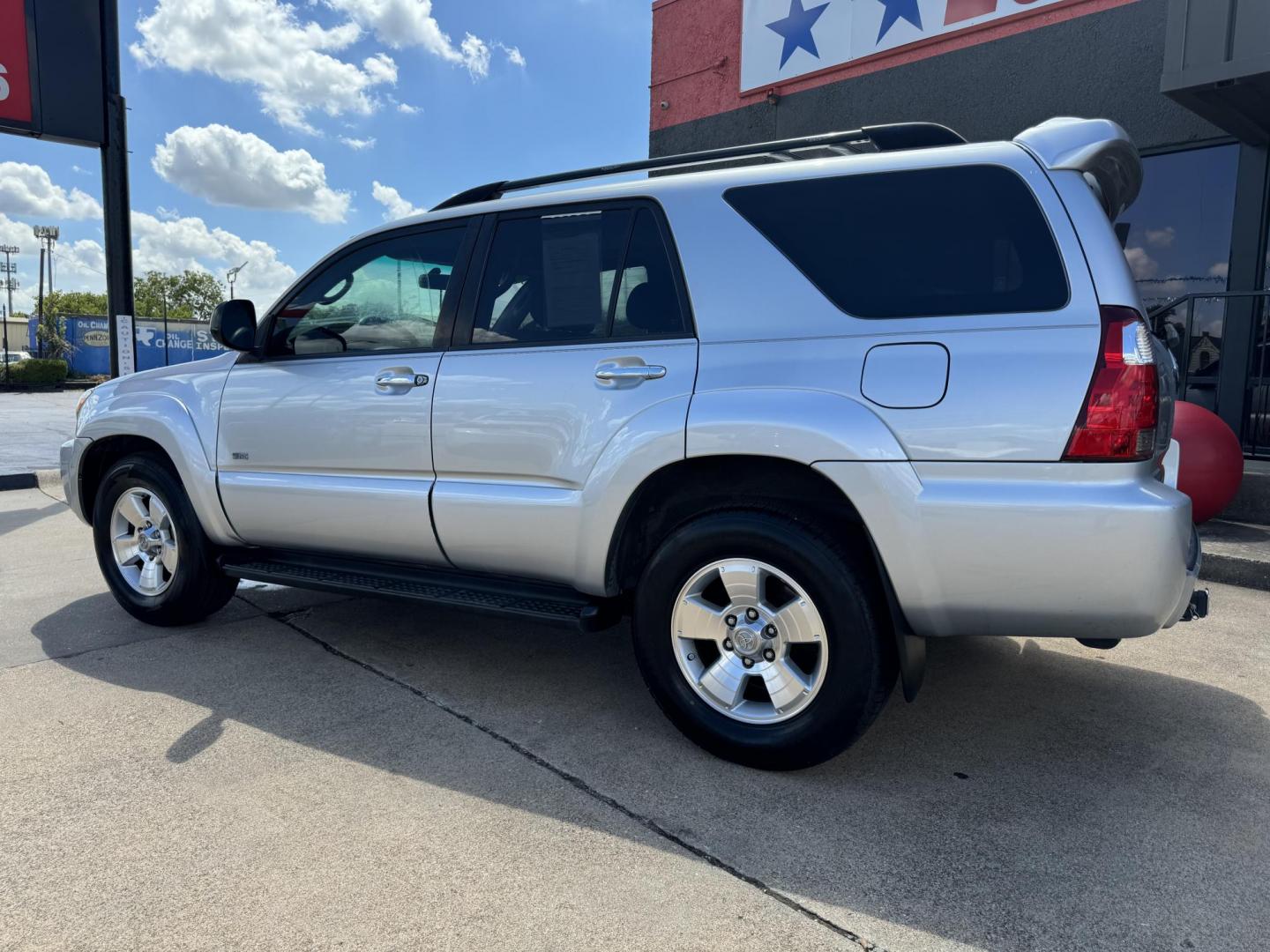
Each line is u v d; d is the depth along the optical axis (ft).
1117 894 6.76
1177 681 11.23
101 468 14.23
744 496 8.86
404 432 10.52
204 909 6.50
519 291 10.19
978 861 7.19
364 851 7.28
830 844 7.43
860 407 8.01
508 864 7.11
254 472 11.88
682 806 8.05
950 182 8.17
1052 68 25.54
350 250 11.57
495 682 11.10
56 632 13.05
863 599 8.09
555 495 9.57
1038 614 7.63
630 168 10.34
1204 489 17.19
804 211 8.73
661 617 9.06
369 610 14.24
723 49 33.53
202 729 9.61
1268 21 18.21
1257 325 22.98
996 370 7.61
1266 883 6.90
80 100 29.53
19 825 7.62
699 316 8.96
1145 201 24.99
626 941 6.18
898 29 28.40
